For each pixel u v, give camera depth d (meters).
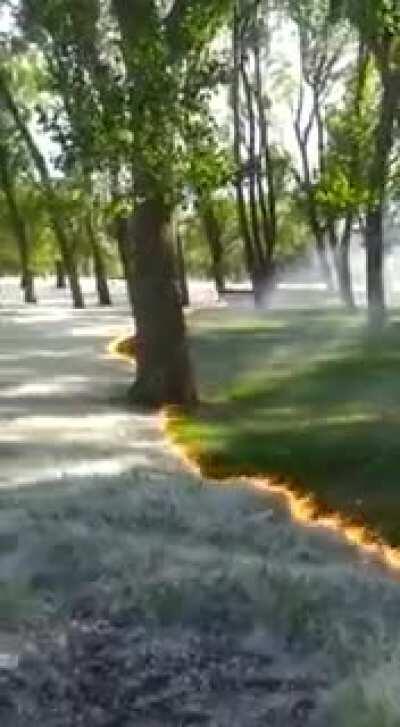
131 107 14.76
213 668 5.12
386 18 14.70
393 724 4.53
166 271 16.59
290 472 11.86
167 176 15.02
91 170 15.14
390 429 14.06
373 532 9.45
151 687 4.94
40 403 16.83
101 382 19.14
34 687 4.91
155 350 16.67
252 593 6.08
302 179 41.28
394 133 25.89
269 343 24.77
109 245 59.28
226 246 56.62
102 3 15.20
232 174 15.65
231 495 10.02
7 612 5.79
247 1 17.62
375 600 6.27
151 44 14.76
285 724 4.62
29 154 35.78
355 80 34.53
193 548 7.29
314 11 22.12
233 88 31.67
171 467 12.20
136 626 5.62
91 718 4.67
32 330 30.19
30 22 18.50
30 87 35.88
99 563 6.57
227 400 17.19
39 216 45.19
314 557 7.87
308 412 15.71
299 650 5.36
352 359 20.94
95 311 40.09
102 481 10.14
